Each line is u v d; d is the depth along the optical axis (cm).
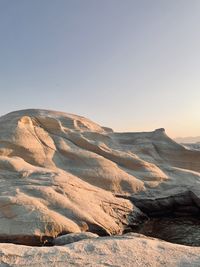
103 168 3525
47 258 1426
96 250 1512
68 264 1369
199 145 5291
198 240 2383
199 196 3291
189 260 1416
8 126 3619
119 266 1351
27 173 2866
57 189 2617
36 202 2334
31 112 4381
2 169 2919
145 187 3488
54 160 3572
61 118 4344
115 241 1638
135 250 1518
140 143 4506
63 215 2341
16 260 1405
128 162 3888
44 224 2150
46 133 3875
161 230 2722
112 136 4622
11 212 2216
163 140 4566
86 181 3306
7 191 2450
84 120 4712
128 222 2795
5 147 3375
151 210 3234
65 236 2003
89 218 2389
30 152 3475
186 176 3906
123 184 3406
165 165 4228
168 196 3344
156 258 1434
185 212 3344
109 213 2719
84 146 3975
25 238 2058
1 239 2047
